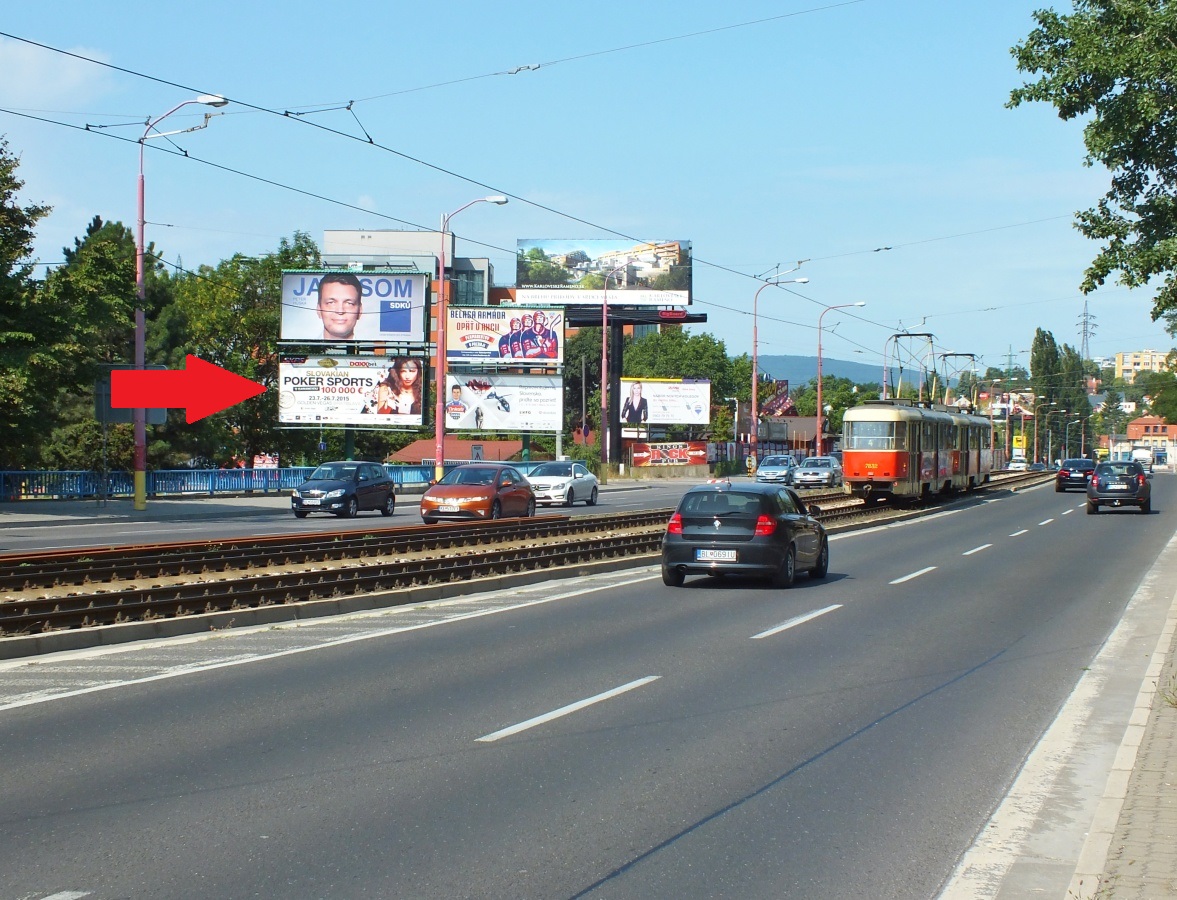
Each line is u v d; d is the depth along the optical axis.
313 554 21.14
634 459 85.44
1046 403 161.00
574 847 6.13
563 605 16.17
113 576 17.64
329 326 57.69
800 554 18.84
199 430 54.75
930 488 45.69
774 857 6.04
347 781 7.29
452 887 5.52
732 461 93.31
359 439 71.75
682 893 5.50
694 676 10.95
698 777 7.52
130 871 5.67
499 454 85.94
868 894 5.56
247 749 8.03
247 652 12.00
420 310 57.34
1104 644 13.27
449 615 15.05
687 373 116.62
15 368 33.03
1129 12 14.50
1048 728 9.15
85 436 46.78
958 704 9.98
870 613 15.55
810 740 8.59
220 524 32.94
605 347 63.94
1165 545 27.47
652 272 84.06
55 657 11.57
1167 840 6.05
